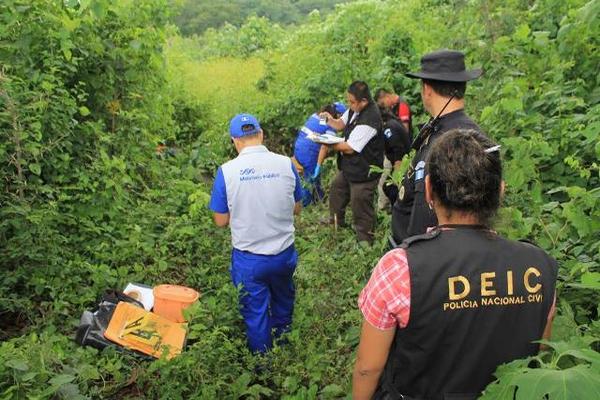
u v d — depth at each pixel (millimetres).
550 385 1523
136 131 6184
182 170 7086
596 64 4934
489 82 5113
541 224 3066
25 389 2854
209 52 16734
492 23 5883
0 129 4383
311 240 6094
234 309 4059
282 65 11281
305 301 4531
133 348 3770
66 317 4152
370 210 5766
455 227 1814
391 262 1779
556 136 4066
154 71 6488
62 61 5277
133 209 5469
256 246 3955
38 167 4320
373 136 5523
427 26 9320
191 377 3543
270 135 9352
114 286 4488
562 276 2785
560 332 2268
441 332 1731
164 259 4832
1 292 4078
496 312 1740
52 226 4621
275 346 3914
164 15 6184
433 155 1838
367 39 9945
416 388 1833
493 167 1774
